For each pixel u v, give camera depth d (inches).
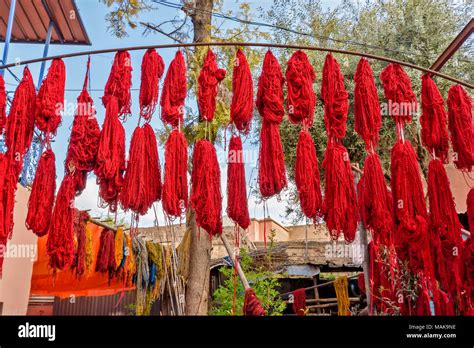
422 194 77.6
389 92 81.7
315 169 76.5
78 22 197.5
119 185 78.6
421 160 180.2
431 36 214.4
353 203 74.7
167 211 74.7
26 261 163.8
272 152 76.1
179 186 76.2
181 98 81.0
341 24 242.8
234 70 81.3
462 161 81.3
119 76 81.9
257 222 279.0
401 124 81.2
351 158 208.7
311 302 246.1
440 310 88.4
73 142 79.6
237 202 77.5
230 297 169.5
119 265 178.7
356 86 81.1
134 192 75.6
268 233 282.5
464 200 159.8
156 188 79.3
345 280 201.5
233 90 80.3
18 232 153.1
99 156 76.6
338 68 80.8
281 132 202.8
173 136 79.0
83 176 81.7
